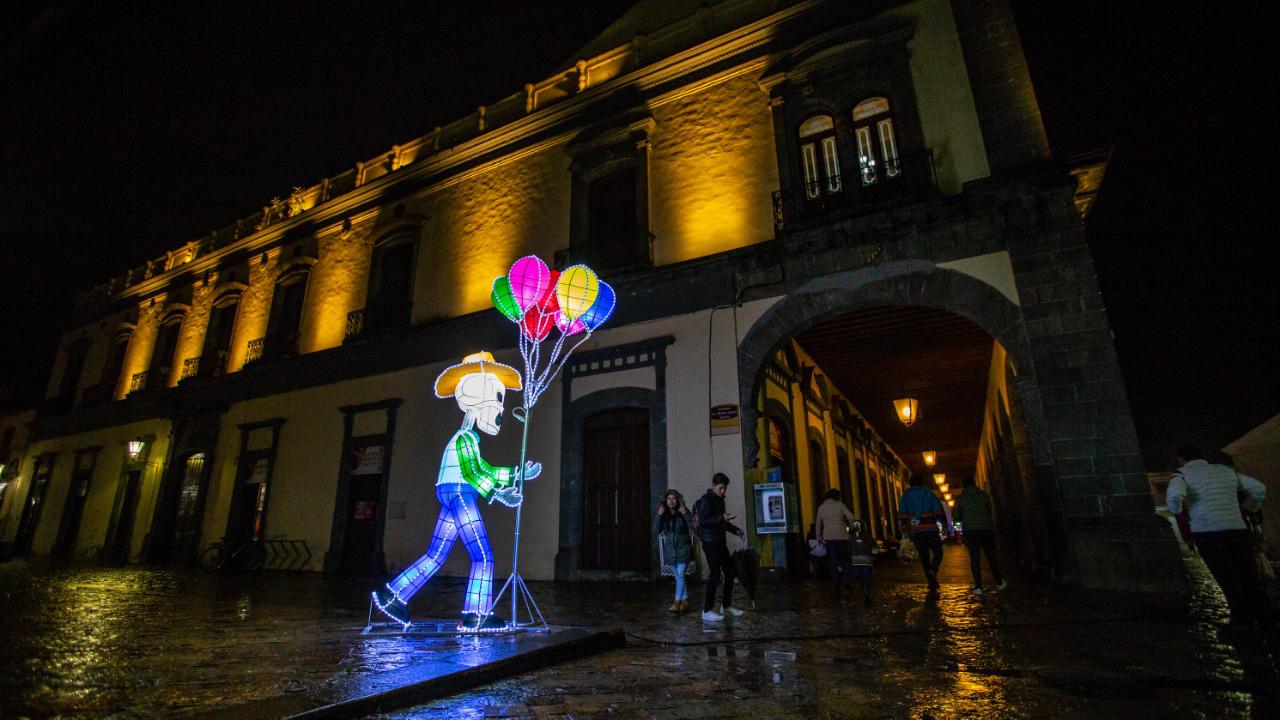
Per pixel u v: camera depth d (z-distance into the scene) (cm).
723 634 520
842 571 771
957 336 1332
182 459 1730
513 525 1138
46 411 2252
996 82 936
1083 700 315
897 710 305
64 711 252
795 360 1300
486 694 334
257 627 528
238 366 1736
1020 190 854
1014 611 599
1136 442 738
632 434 1086
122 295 2233
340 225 1673
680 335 1062
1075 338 796
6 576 1057
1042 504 786
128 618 571
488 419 521
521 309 629
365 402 1415
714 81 1179
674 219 1146
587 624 567
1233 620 486
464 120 1562
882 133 1009
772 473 966
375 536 1297
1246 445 1023
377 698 291
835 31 1055
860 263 946
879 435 2453
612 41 1373
